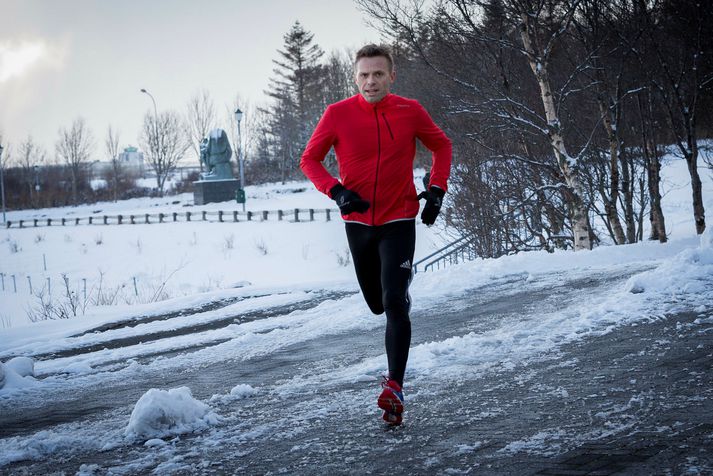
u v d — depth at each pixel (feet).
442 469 9.84
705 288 24.48
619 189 67.87
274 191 209.05
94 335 35.63
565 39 64.54
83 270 125.08
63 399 20.59
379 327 28.60
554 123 56.29
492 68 64.28
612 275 35.19
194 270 114.52
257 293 45.93
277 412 14.84
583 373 15.38
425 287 39.37
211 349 27.61
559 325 22.20
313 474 10.20
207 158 203.92
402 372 12.80
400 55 65.21
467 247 73.05
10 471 11.89
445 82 64.08
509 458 10.04
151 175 421.59
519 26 56.24
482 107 58.23
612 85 64.64
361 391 16.38
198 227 147.95
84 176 338.75
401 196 13.61
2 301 105.91
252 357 24.73
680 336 18.17
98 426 15.43
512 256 45.52
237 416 14.78
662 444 9.94
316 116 257.55
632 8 57.21
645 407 12.00
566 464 9.52
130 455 12.23
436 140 14.15
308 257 113.29
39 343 34.83
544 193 65.46
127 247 138.21
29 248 151.84
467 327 25.34
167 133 303.68
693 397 12.30
